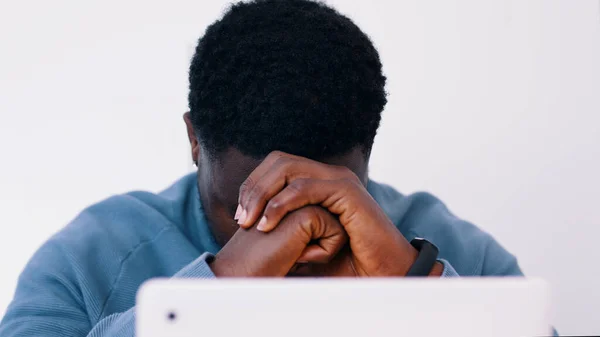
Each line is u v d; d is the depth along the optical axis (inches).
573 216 78.4
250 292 18.8
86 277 41.3
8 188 75.4
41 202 76.2
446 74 77.9
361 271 33.1
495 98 78.0
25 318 38.7
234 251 30.8
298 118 32.9
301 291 18.9
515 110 78.0
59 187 76.1
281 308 18.8
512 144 78.4
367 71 35.3
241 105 33.4
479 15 77.1
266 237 30.7
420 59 77.5
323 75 33.3
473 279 19.7
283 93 32.8
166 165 77.4
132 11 75.5
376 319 19.1
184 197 46.6
